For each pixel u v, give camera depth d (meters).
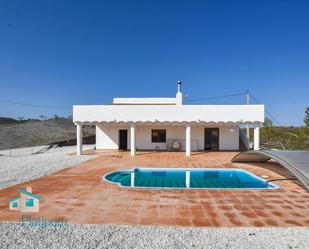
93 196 7.69
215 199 7.43
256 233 5.06
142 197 7.59
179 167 13.77
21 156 19.25
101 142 24.05
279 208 6.61
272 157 10.18
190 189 8.66
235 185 10.63
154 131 23.42
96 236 4.90
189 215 6.06
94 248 4.44
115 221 5.66
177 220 5.73
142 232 5.09
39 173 11.67
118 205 6.80
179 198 7.51
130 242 4.67
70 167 13.51
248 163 15.18
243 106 18.80
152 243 4.64
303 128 24.00
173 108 19.09
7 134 34.81
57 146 30.86
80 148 19.53
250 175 11.72
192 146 22.98
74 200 7.25
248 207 6.68
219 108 18.89
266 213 6.22
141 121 19.14
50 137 36.78
